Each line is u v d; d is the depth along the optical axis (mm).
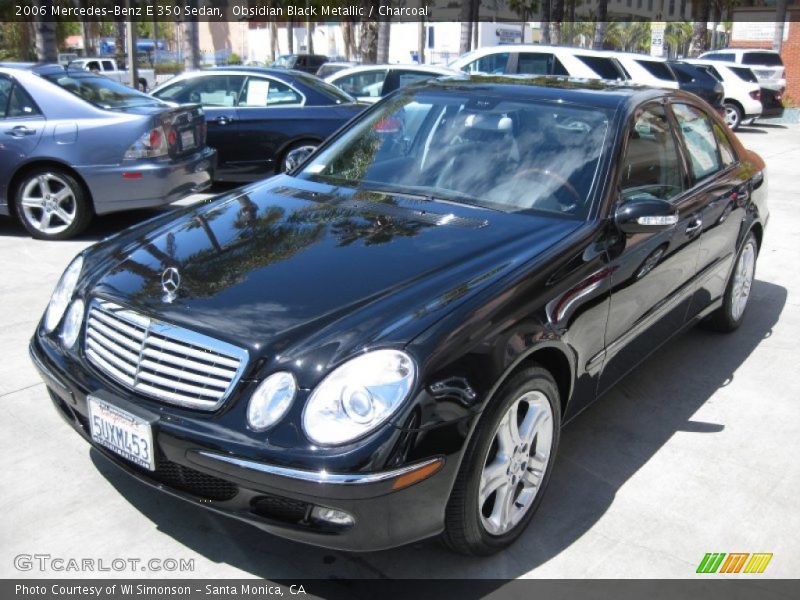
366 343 2463
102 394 2686
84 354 2875
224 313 2648
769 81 21062
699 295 4379
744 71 18562
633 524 3115
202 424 2477
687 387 4383
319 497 2326
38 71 6664
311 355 2453
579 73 12984
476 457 2570
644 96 3965
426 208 3430
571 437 3781
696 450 3711
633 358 3740
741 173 4797
